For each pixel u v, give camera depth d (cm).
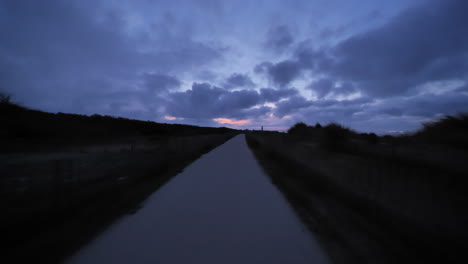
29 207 290
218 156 1071
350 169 559
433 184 370
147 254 203
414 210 279
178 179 550
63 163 373
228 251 209
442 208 283
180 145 1110
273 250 211
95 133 2117
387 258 197
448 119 491
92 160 648
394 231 250
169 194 416
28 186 340
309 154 922
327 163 680
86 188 402
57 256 199
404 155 560
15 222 251
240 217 301
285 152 1017
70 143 1578
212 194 418
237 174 618
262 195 412
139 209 331
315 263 189
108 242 226
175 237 238
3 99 1456
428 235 231
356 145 965
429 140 519
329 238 238
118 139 2019
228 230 258
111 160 654
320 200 381
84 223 275
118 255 201
